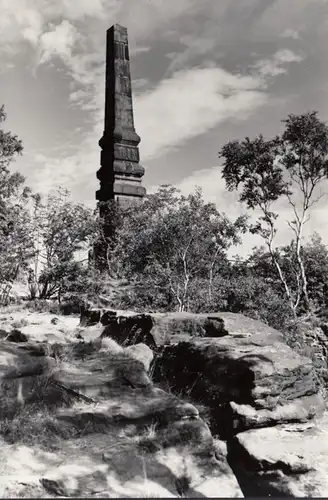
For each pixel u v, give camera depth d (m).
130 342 8.98
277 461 5.15
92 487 4.43
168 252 18.05
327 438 5.66
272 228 21.70
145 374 6.75
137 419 5.50
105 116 31.92
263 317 16.02
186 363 7.23
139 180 30.58
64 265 22.09
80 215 24.00
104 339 8.43
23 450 4.79
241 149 23.03
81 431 5.25
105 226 26.69
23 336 9.31
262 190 22.81
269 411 5.89
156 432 5.33
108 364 7.00
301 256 22.23
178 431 5.36
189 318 8.38
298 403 6.12
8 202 23.55
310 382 6.37
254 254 22.98
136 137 30.86
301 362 6.42
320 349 15.42
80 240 23.64
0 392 5.72
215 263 19.97
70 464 4.67
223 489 4.96
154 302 17.91
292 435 5.69
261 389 5.95
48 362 6.80
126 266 21.88
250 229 21.44
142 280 18.72
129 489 4.56
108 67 32.41
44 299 21.84
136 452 4.97
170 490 4.74
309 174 22.27
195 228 17.94
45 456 4.78
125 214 26.58
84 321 12.23
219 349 6.86
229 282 18.62
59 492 4.32
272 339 7.30
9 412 5.34
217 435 5.93
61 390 5.97
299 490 4.94
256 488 5.18
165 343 8.20
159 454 5.05
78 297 20.12
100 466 4.68
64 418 5.36
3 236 21.77
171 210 18.27
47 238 22.84
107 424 5.39
